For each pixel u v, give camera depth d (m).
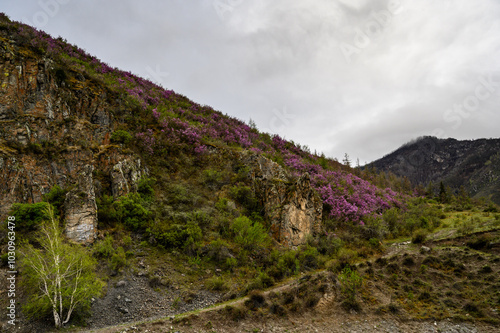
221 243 16.95
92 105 22.14
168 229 17.00
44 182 16.47
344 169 53.03
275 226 21.86
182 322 10.11
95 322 10.21
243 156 28.16
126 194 18.33
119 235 15.45
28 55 19.50
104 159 19.73
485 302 12.09
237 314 10.77
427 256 16.45
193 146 27.59
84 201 14.98
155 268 14.23
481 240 18.30
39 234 12.24
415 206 38.06
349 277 13.92
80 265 10.80
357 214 28.17
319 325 10.74
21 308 9.80
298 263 17.33
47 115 18.78
